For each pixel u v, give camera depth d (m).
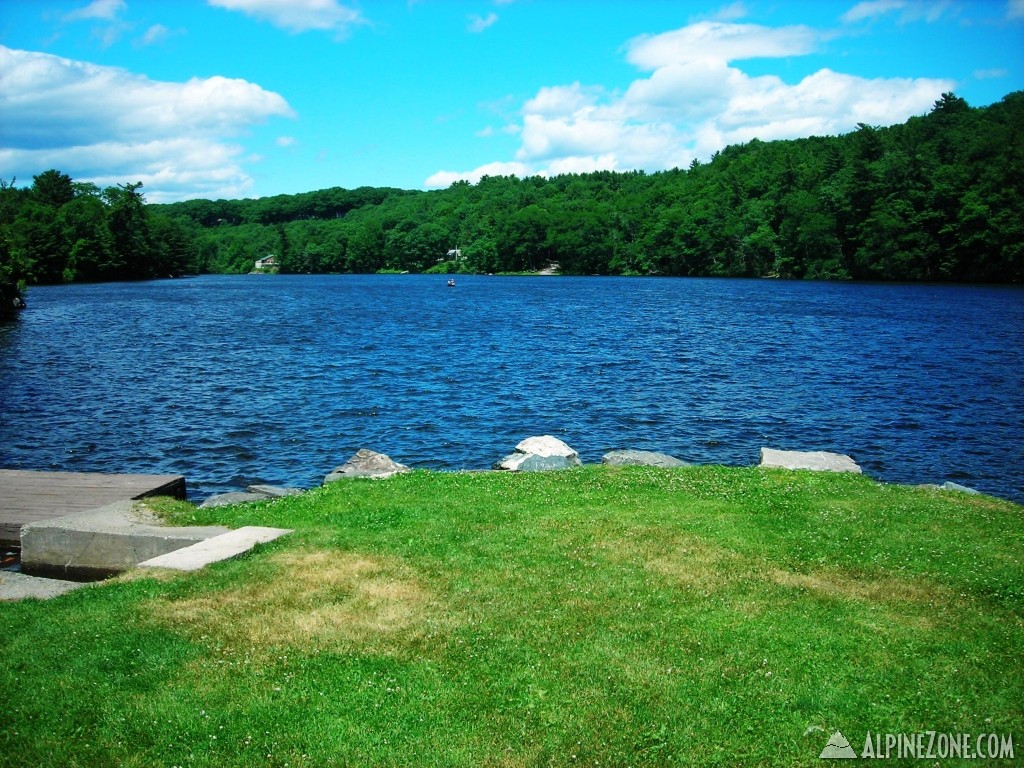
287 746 6.00
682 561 9.94
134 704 6.52
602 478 14.58
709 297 85.69
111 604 8.49
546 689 6.82
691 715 6.45
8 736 6.11
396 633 7.84
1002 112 116.94
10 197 124.81
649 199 165.88
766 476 14.93
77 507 13.38
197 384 32.53
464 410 27.59
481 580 9.24
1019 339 47.31
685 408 27.97
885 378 34.16
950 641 7.76
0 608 8.62
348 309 74.19
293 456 21.66
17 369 36.25
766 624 8.10
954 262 99.88
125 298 89.62
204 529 11.41
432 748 5.98
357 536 10.92
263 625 7.97
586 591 8.91
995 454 21.83
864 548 10.55
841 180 117.12
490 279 148.75
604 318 63.16
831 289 94.25
